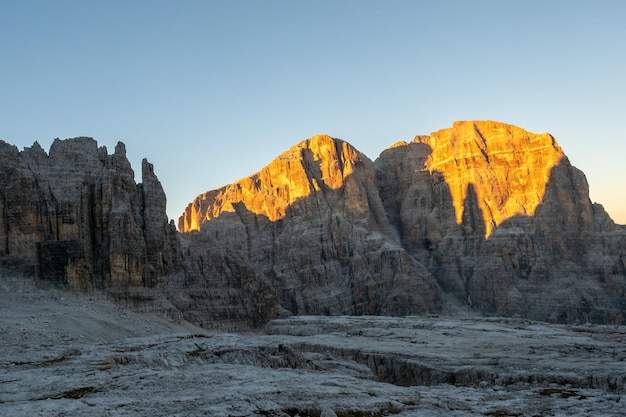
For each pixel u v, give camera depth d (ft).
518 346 268.00
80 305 342.85
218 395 111.14
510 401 126.52
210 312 419.13
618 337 308.81
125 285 378.73
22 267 363.76
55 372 143.13
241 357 175.52
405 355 250.37
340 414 103.81
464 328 364.99
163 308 383.24
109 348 196.44
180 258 433.48
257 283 474.49
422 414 105.09
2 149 389.39
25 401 111.55
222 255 471.62
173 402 106.11
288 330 420.36
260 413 99.71
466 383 205.16
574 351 247.70
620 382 170.71
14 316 300.20
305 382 130.21
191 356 173.68
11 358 175.63
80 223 383.45
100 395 114.21
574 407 119.75
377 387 131.23
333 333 366.63
